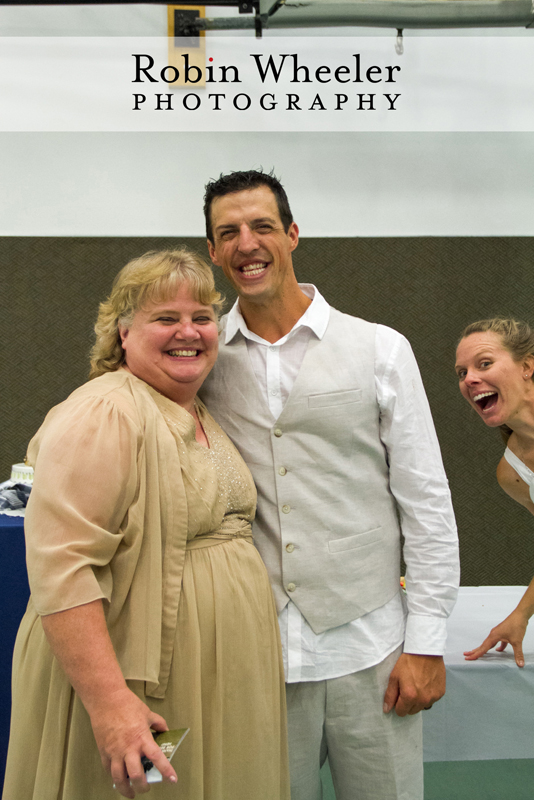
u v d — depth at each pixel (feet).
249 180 4.08
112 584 3.11
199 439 3.83
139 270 3.60
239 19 8.09
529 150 8.94
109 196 8.77
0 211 8.71
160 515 3.23
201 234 8.84
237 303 4.45
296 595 4.00
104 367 3.83
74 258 8.80
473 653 5.15
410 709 4.06
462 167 8.94
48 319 8.82
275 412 4.19
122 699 2.76
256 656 3.48
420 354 9.05
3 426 8.84
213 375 4.41
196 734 3.19
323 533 4.05
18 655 3.39
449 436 9.05
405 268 8.99
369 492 4.21
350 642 4.07
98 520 2.98
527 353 5.28
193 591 3.32
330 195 8.91
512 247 9.02
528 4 7.77
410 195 8.95
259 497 4.15
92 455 3.00
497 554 9.02
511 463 5.94
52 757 3.04
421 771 4.35
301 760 4.10
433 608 4.15
